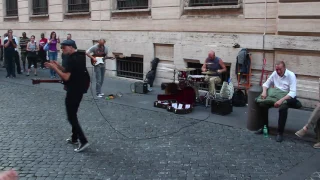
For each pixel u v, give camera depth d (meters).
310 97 8.80
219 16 10.47
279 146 6.30
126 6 13.73
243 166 5.43
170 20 11.83
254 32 9.70
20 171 5.33
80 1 15.93
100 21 14.64
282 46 9.05
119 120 8.09
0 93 11.47
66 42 5.94
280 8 8.98
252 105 7.07
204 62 9.99
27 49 15.09
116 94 10.94
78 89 6.00
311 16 8.51
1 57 18.89
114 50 14.12
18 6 20.64
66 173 5.25
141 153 6.03
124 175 5.16
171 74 12.09
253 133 7.04
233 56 10.17
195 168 5.38
